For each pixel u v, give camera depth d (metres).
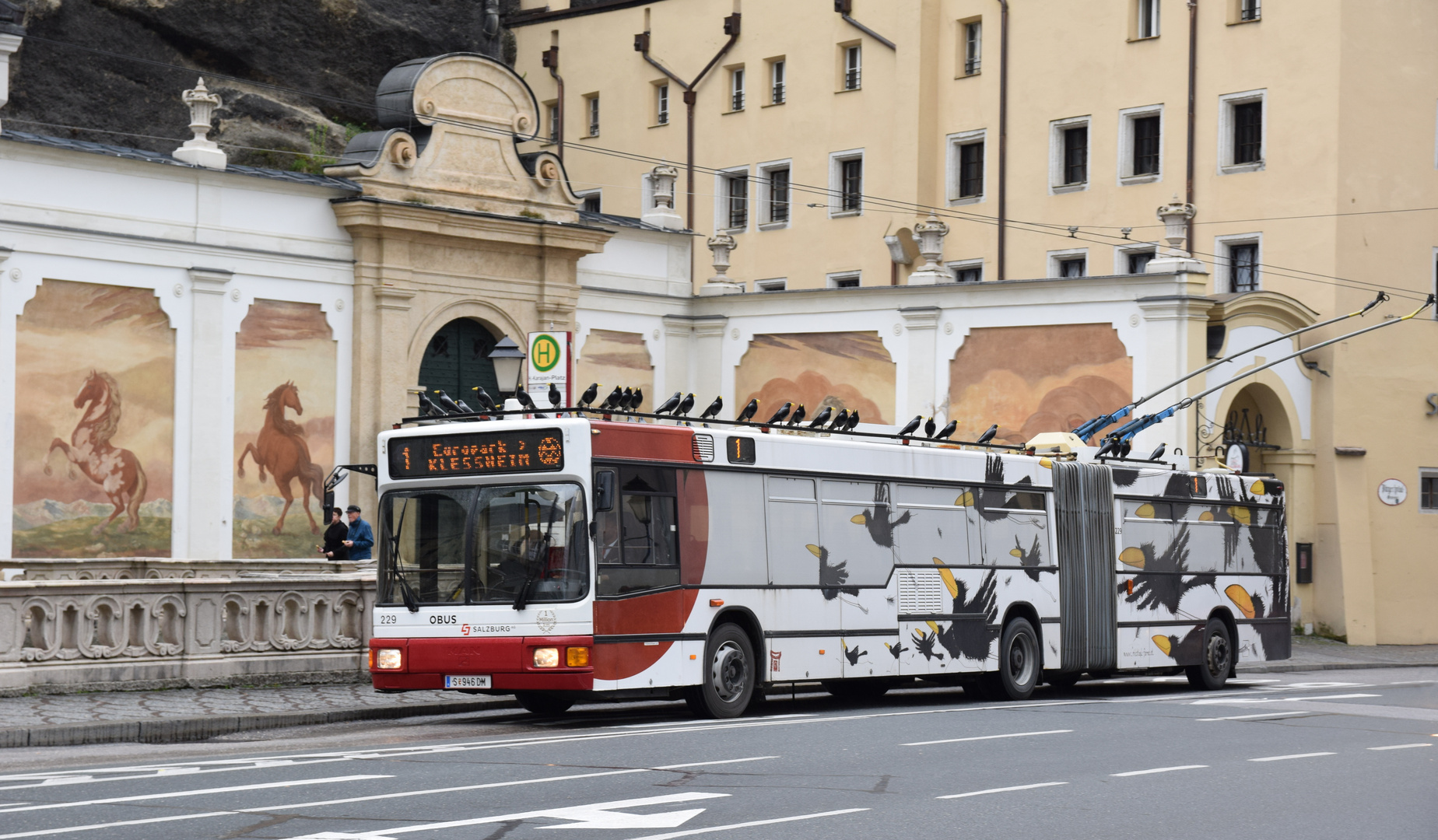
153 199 29.94
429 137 33.69
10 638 18.80
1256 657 28.02
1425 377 43.50
